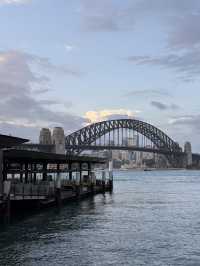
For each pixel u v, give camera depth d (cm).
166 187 13562
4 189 4494
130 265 2988
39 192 5650
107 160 13050
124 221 5012
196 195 9594
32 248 3431
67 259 3112
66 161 8150
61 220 4997
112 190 11019
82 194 8250
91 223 4816
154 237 3978
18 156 5516
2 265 2930
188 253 3350
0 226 4428
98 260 3103
